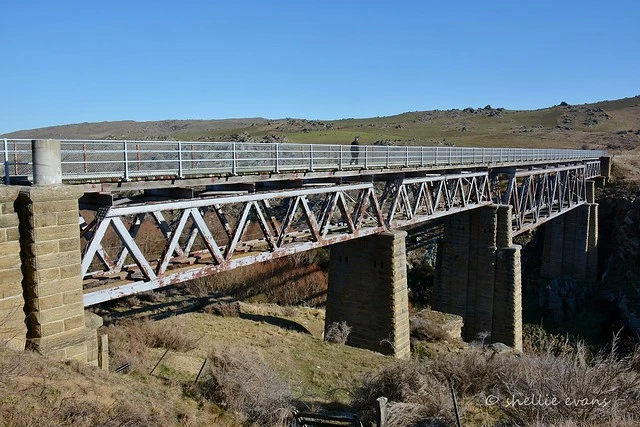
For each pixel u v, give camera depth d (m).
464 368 13.36
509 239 32.50
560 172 48.78
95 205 12.44
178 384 13.38
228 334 22.58
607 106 180.38
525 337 38.00
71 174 11.56
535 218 39.94
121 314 26.31
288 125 137.00
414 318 27.69
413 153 25.88
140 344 17.67
